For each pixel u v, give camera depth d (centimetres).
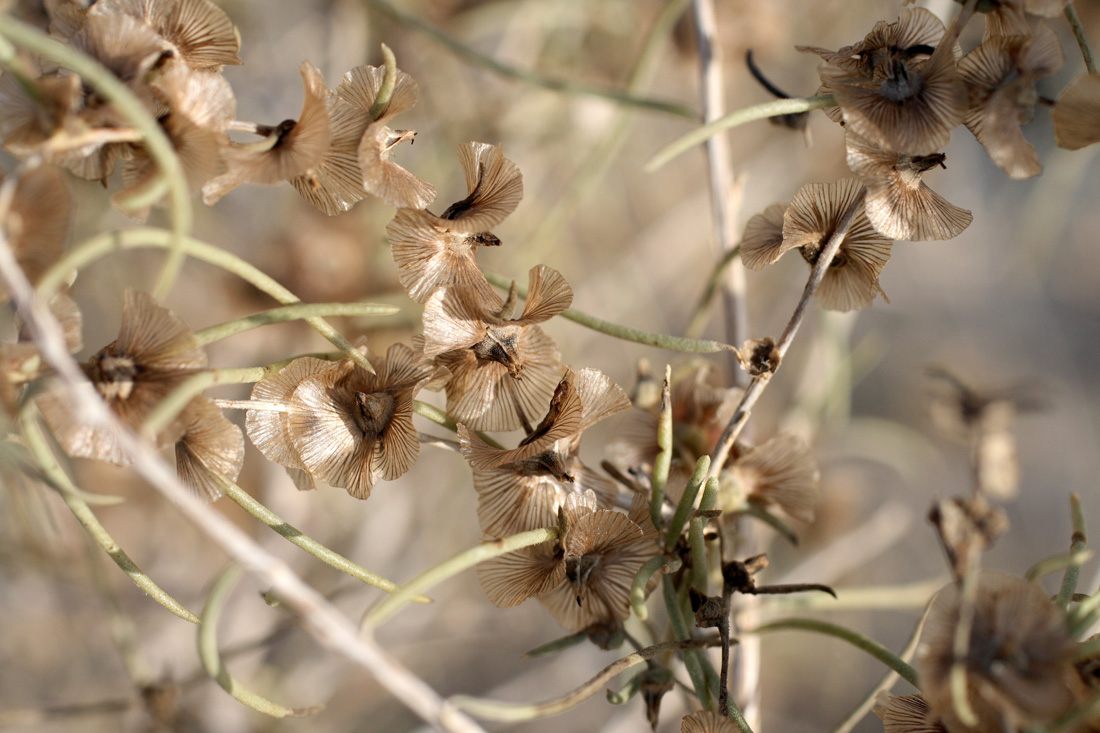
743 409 16
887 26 16
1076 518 16
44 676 30
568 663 34
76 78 15
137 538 29
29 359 15
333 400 16
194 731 24
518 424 16
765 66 32
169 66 15
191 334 15
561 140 33
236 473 15
